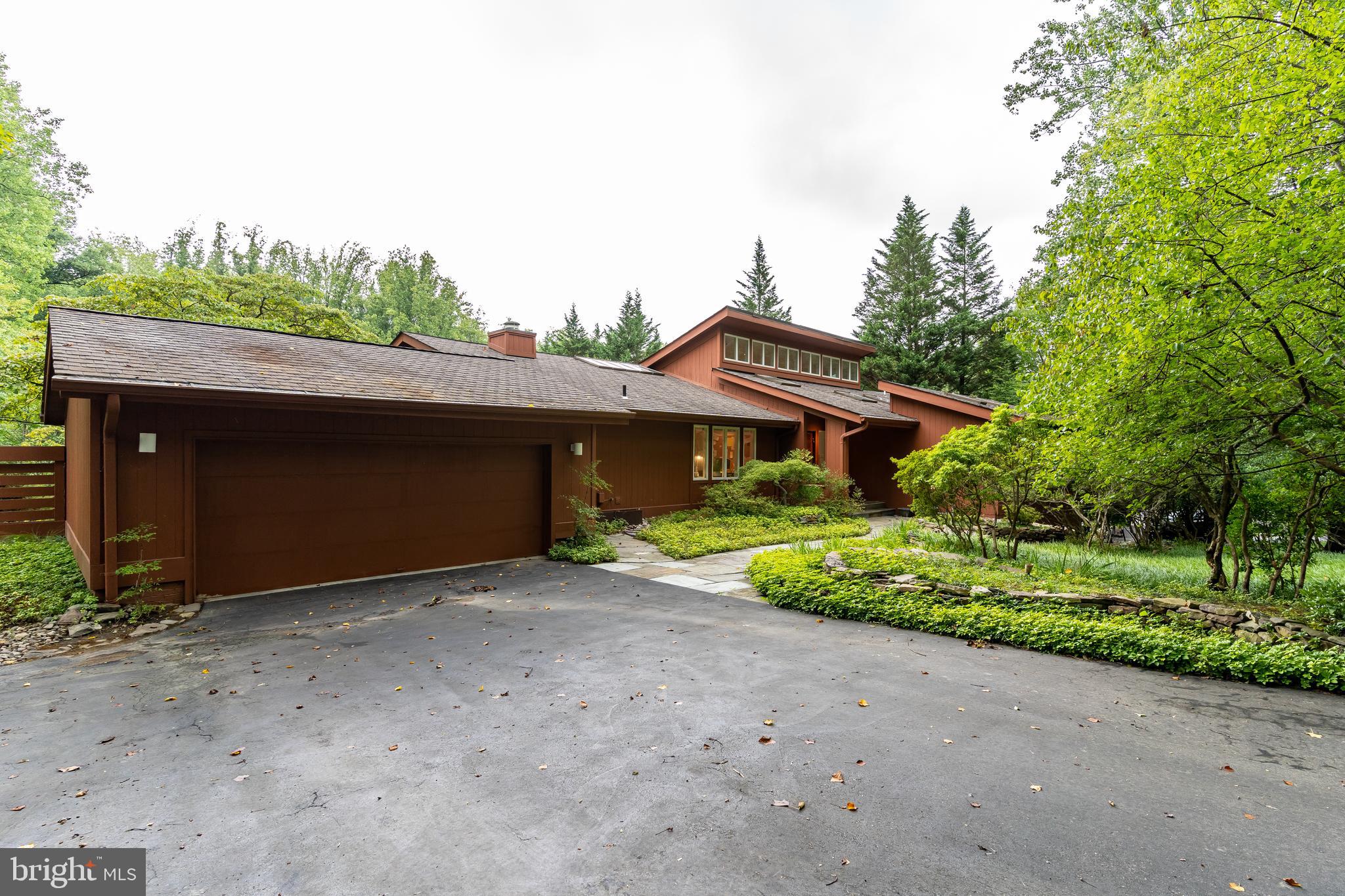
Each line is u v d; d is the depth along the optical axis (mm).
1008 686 4262
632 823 2607
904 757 3197
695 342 19156
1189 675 4449
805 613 6387
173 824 2621
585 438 10555
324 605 6676
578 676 4500
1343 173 3965
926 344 32062
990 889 2148
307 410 6898
